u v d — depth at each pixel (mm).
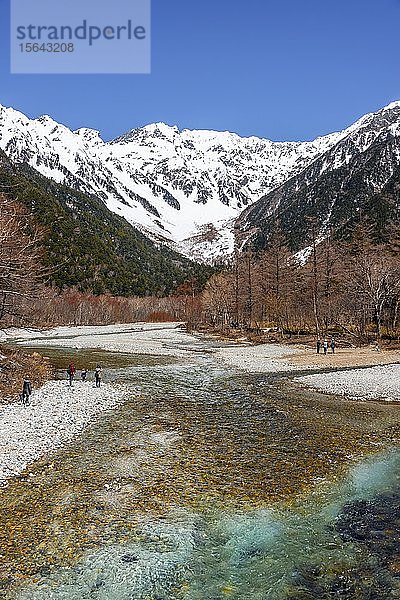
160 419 27531
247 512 16125
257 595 11992
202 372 45781
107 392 35250
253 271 95500
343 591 12086
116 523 15367
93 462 20516
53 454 21438
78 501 16844
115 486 18094
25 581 12461
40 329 46031
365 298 66000
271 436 24188
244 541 14359
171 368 48812
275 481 18578
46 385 37406
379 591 12039
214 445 22828
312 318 81562
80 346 72375
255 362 52031
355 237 86688
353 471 19484
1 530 14875
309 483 18359
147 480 18672
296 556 13578
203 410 29797
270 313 93062
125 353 63219
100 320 142000
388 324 68750
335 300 74812
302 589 12203
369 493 17438
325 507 16422
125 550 13867
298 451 21906
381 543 14117
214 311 113062
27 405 29984
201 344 76375
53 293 128625
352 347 61188
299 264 91250
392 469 19609
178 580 12578
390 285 65438
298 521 15508
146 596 11977
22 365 41562
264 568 13055
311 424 26203
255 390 36062
